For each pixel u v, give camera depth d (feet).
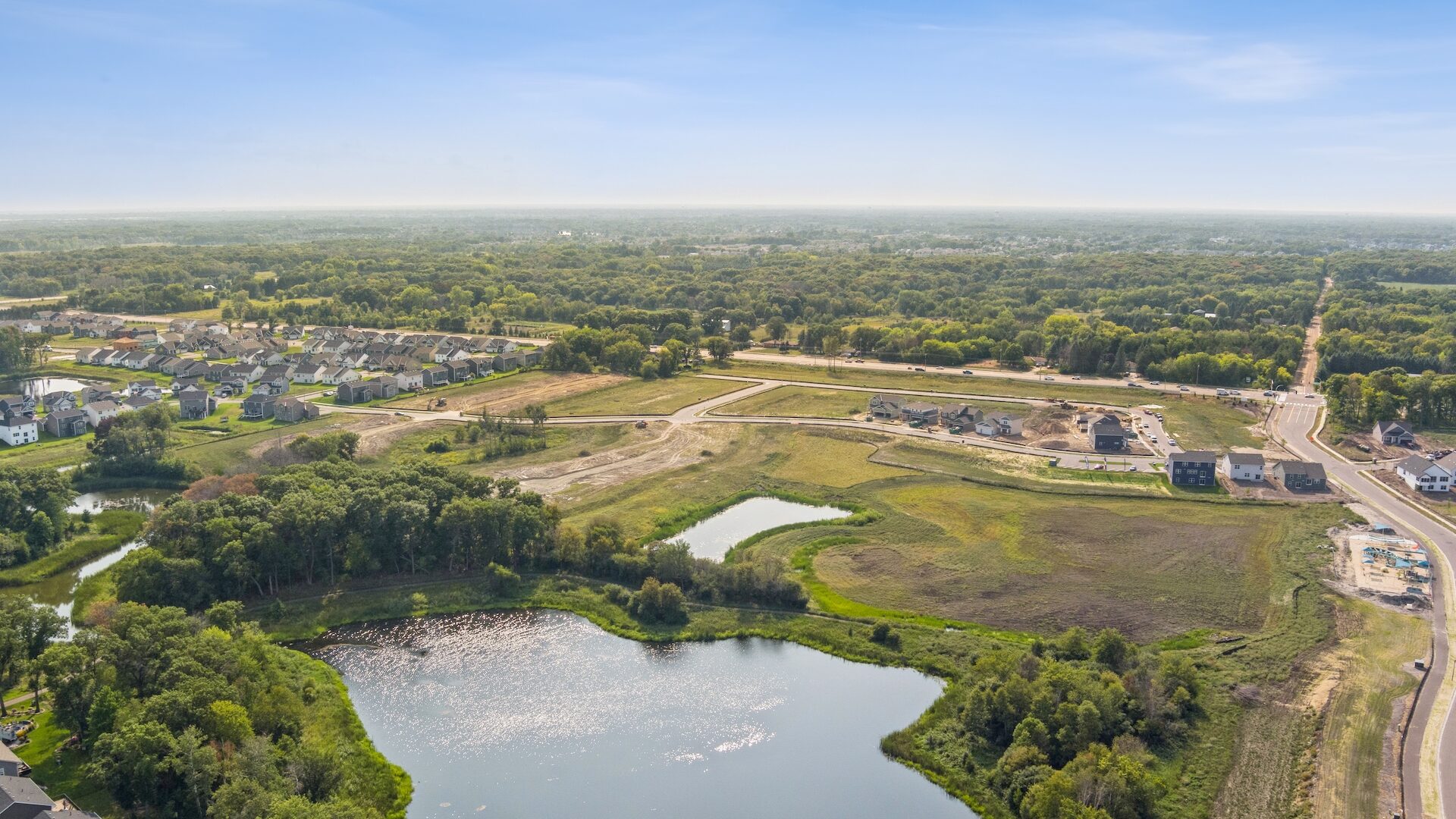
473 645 354.95
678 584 391.86
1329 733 281.95
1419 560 412.77
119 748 235.40
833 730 298.35
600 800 262.88
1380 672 317.83
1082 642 328.49
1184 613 369.09
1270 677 315.37
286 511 387.75
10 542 414.21
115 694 260.01
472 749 287.69
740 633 361.10
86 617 365.81
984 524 470.39
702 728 298.97
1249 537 448.65
